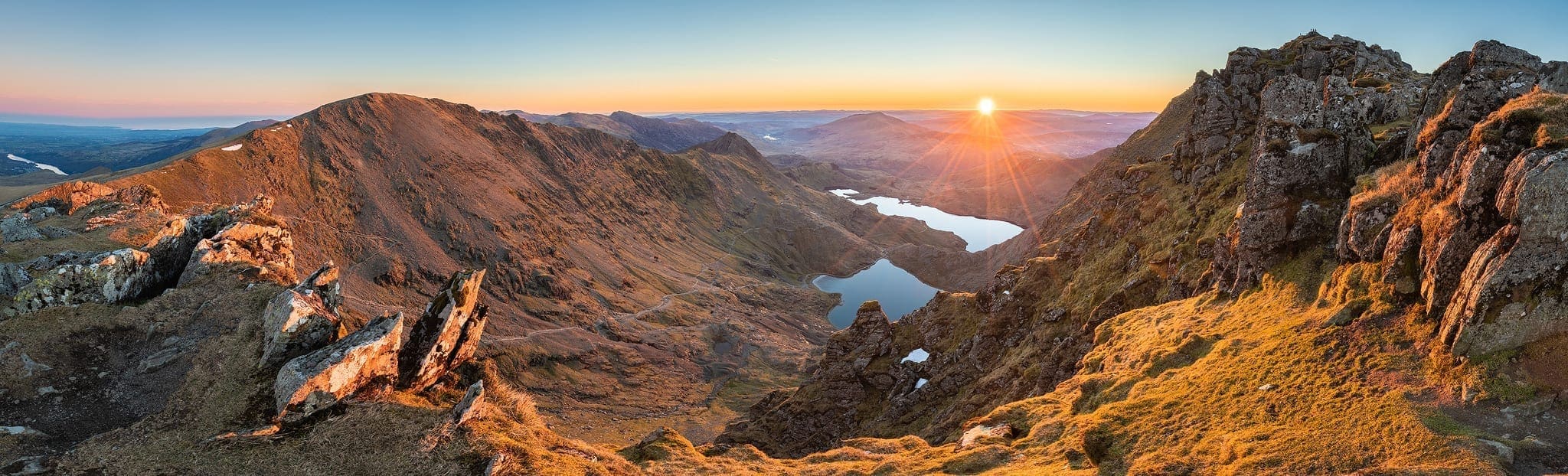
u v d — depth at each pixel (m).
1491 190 27.38
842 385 92.19
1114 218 91.69
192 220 52.75
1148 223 80.44
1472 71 33.72
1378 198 35.97
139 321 39.41
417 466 28.44
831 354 97.50
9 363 33.69
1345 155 44.28
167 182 181.00
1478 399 24.52
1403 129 50.31
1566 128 26.33
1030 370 63.44
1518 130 27.42
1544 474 20.94
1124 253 76.56
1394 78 82.88
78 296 40.25
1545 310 24.64
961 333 90.19
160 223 64.81
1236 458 26.62
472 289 37.59
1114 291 69.50
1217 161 78.25
